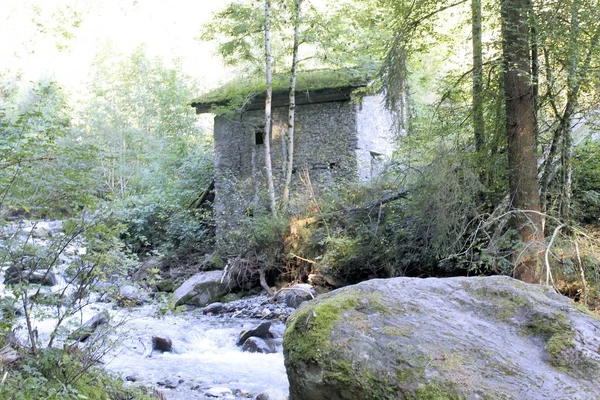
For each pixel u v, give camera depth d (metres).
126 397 5.10
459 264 11.00
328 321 3.56
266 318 12.12
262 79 18.88
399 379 3.15
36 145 4.86
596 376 3.02
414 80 17.03
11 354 4.54
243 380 7.32
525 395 2.94
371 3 14.74
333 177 17.88
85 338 5.93
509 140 10.45
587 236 9.61
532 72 10.50
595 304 9.23
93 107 31.11
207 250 17.66
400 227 12.70
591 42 9.75
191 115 30.27
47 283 4.97
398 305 3.63
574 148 11.41
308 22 16.67
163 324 10.19
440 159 11.27
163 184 24.16
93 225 4.95
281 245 14.91
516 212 10.03
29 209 4.75
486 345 3.28
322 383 3.36
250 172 19.36
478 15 11.56
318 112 18.45
